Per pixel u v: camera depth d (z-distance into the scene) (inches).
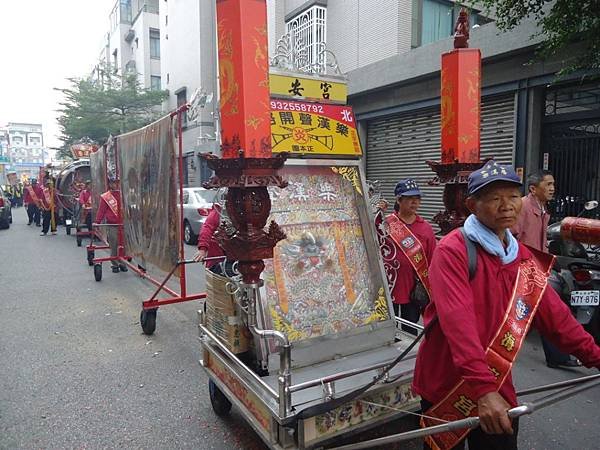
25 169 2711.6
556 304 73.3
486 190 69.7
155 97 914.7
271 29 528.7
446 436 76.0
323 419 93.3
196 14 759.1
